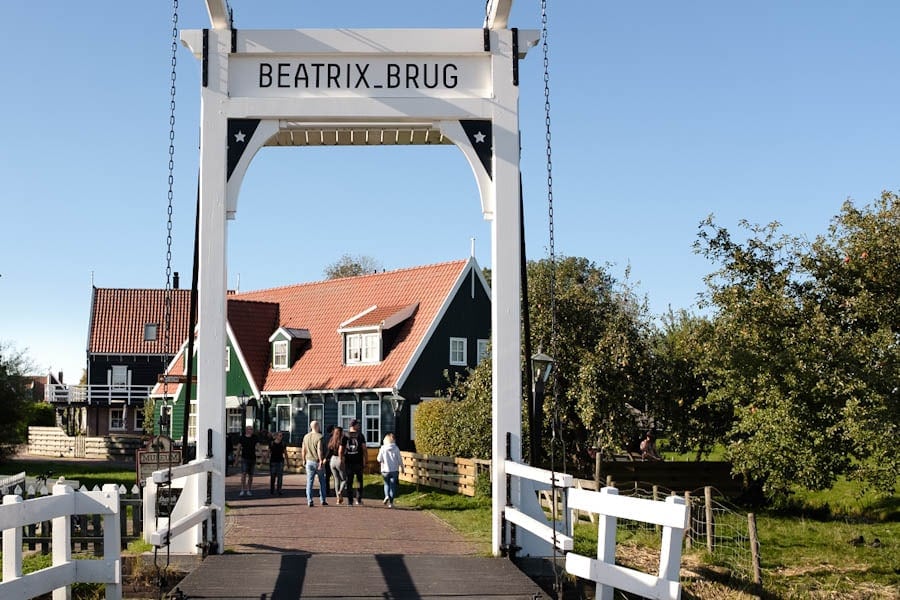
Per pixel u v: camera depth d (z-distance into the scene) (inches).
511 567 378.9
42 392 2950.3
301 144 448.8
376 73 425.4
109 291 2220.7
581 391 812.0
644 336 849.5
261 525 582.6
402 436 1238.9
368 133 437.4
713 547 537.0
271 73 423.8
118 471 1288.1
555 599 362.6
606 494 299.9
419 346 1263.5
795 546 579.2
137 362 2135.8
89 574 287.9
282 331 1438.2
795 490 792.3
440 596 325.4
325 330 1443.2
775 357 657.6
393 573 364.5
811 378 642.2
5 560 258.1
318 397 1348.4
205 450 411.5
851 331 659.4
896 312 657.6
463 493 837.2
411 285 1386.6
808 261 701.3
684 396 828.0
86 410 2037.4
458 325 1311.5
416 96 424.5
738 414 712.4
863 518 734.5
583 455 850.8
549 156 359.3
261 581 348.2
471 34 426.6
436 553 448.5
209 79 420.8
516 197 424.2
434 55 426.9
